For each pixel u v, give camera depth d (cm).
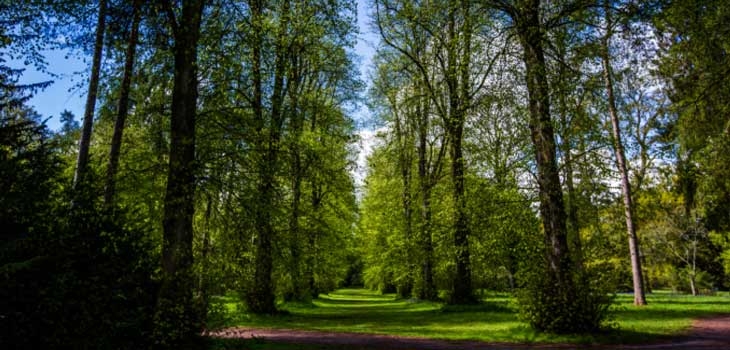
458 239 2086
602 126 1363
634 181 2319
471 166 1736
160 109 1395
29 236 729
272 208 1270
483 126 1616
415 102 2630
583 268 1324
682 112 1598
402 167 2961
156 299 932
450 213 2086
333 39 2058
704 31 1260
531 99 1371
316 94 2555
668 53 1435
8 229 729
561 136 1352
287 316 2039
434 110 2642
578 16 1355
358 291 6925
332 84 2712
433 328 1558
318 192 2752
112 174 1206
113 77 1409
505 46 1442
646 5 1267
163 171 1275
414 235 2338
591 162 1374
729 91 1330
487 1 1454
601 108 1365
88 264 801
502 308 2078
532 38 1370
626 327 1392
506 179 1463
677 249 3972
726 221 3316
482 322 1678
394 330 1522
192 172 1081
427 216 2425
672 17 1265
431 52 2453
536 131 1373
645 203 2828
